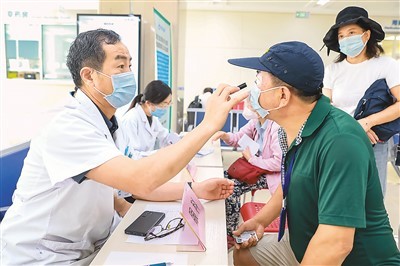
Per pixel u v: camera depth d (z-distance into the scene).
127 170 1.06
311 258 0.97
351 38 1.95
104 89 1.29
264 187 2.50
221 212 1.39
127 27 3.26
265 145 2.54
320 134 1.05
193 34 9.09
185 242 1.13
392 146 2.69
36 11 3.67
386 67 1.95
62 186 1.18
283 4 8.23
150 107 2.76
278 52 1.08
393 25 8.45
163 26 3.55
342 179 0.95
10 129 3.59
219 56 9.17
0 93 3.74
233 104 1.13
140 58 3.37
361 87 2.03
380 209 1.10
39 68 3.72
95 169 1.09
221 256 1.05
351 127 1.02
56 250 1.22
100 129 1.25
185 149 1.07
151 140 2.82
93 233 1.32
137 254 1.06
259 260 1.53
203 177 1.96
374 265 1.08
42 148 1.16
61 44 3.70
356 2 7.80
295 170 1.12
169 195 1.50
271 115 1.15
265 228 1.63
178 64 4.70
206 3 8.34
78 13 3.54
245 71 9.17
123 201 1.64
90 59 1.25
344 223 0.93
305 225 1.15
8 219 1.25
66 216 1.22
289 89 1.08
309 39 9.02
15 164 1.71
